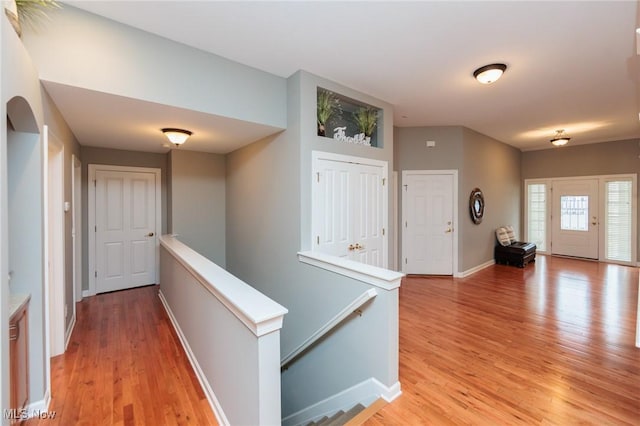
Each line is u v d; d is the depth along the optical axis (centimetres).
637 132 570
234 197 469
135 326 329
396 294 214
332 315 272
